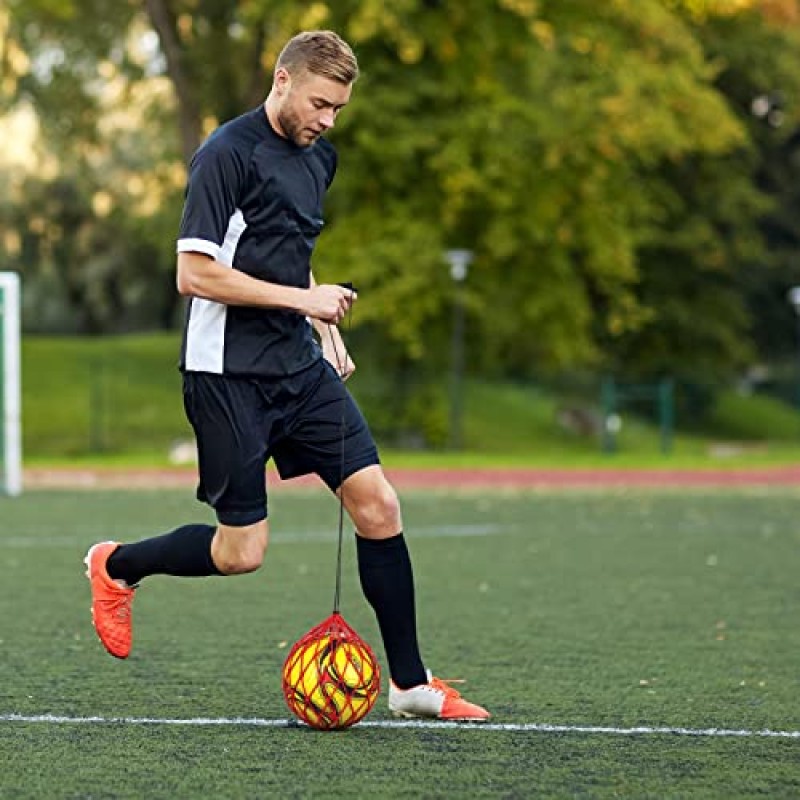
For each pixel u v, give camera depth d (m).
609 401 89.38
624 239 94.88
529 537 39.66
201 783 13.48
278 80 15.34
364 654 15.83
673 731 15.94
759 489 59.78
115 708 17.11
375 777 13.72
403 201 90.06
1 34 93.50
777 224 135.88
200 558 16.16
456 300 87.62
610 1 90.06
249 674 19.47
